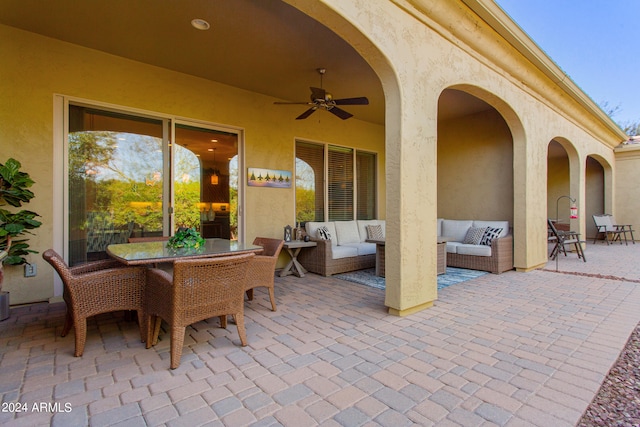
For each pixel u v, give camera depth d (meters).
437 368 2.10
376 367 2.12
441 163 7.12
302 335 2.66
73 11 3.02
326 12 2.45
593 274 5.02
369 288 4.21
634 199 9.38
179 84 4.37
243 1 2.87
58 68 3.55
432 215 3.39
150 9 2.98
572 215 7.19
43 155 3.48
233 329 2.78
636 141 9.77
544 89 5.34
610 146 9.17
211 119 4.66
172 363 2.09
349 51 3.79
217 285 2.27
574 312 3.22
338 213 6.48
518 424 1.55
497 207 6.22
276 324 2.91
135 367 2.12
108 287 2.36
